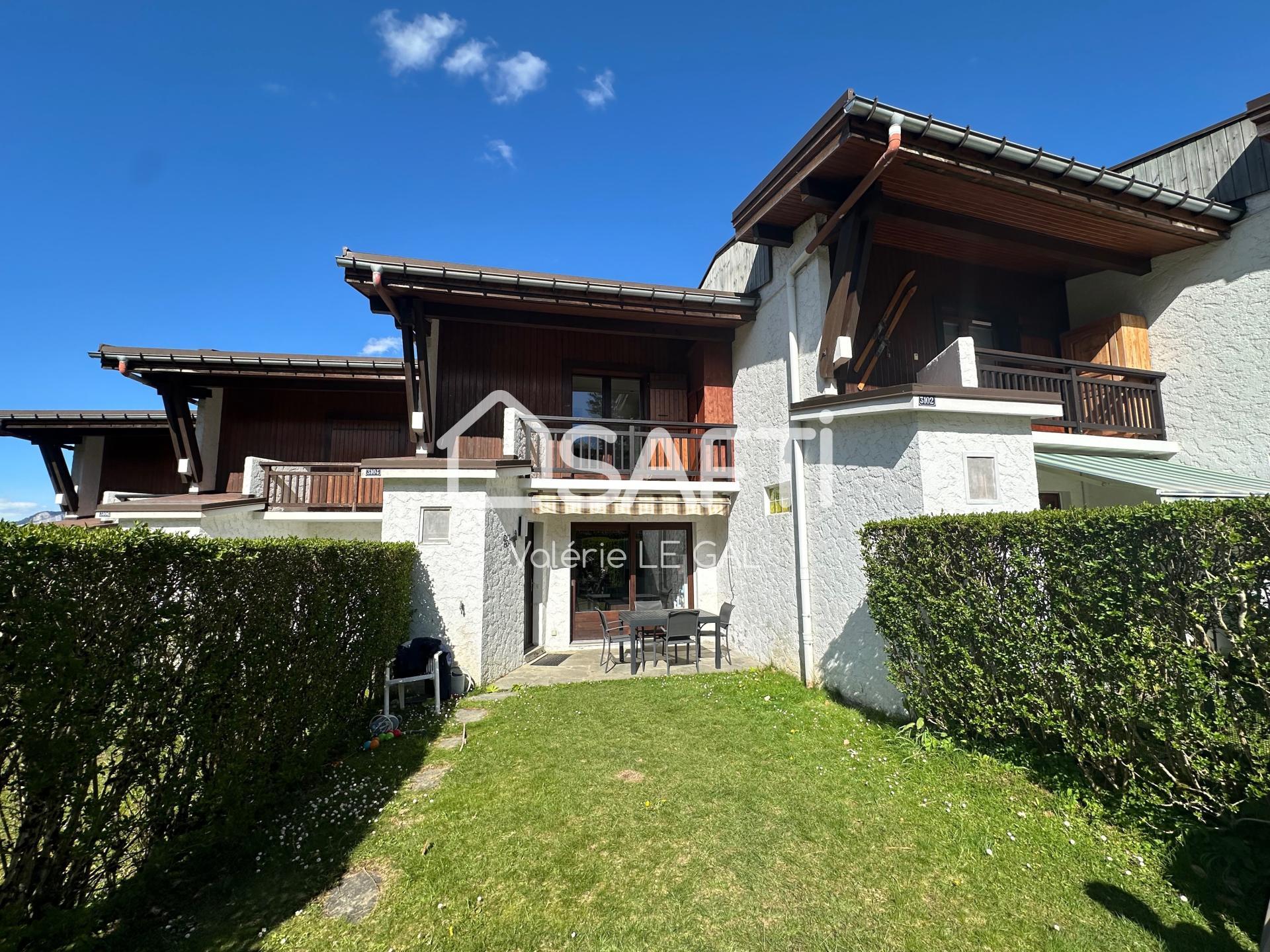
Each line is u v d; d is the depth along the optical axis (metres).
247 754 4.16
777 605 10.10
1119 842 3.84
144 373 11.64
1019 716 4.88
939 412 7.11
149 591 3.17
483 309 11.01
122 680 2.98
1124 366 9.83
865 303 10.05
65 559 2.64
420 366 10.30
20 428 13.57
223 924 3.26
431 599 8.98
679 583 13.45
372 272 9.43
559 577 12.65
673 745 6.21
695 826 4.38
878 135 6.87
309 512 11.78
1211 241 9.23
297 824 4.50
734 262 12.71
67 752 2.62
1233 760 3.52
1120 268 9.93
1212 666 3.53
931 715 5.85
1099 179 7.66
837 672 8.17
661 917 3.30
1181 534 3.67
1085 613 4.29
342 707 6.05
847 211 8.07
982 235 8.95
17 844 2.54
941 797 4.73
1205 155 9.33
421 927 3.23
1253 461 8.62
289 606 4.78
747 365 11.70
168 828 3.48
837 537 8.33
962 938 3.07
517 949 3.05
